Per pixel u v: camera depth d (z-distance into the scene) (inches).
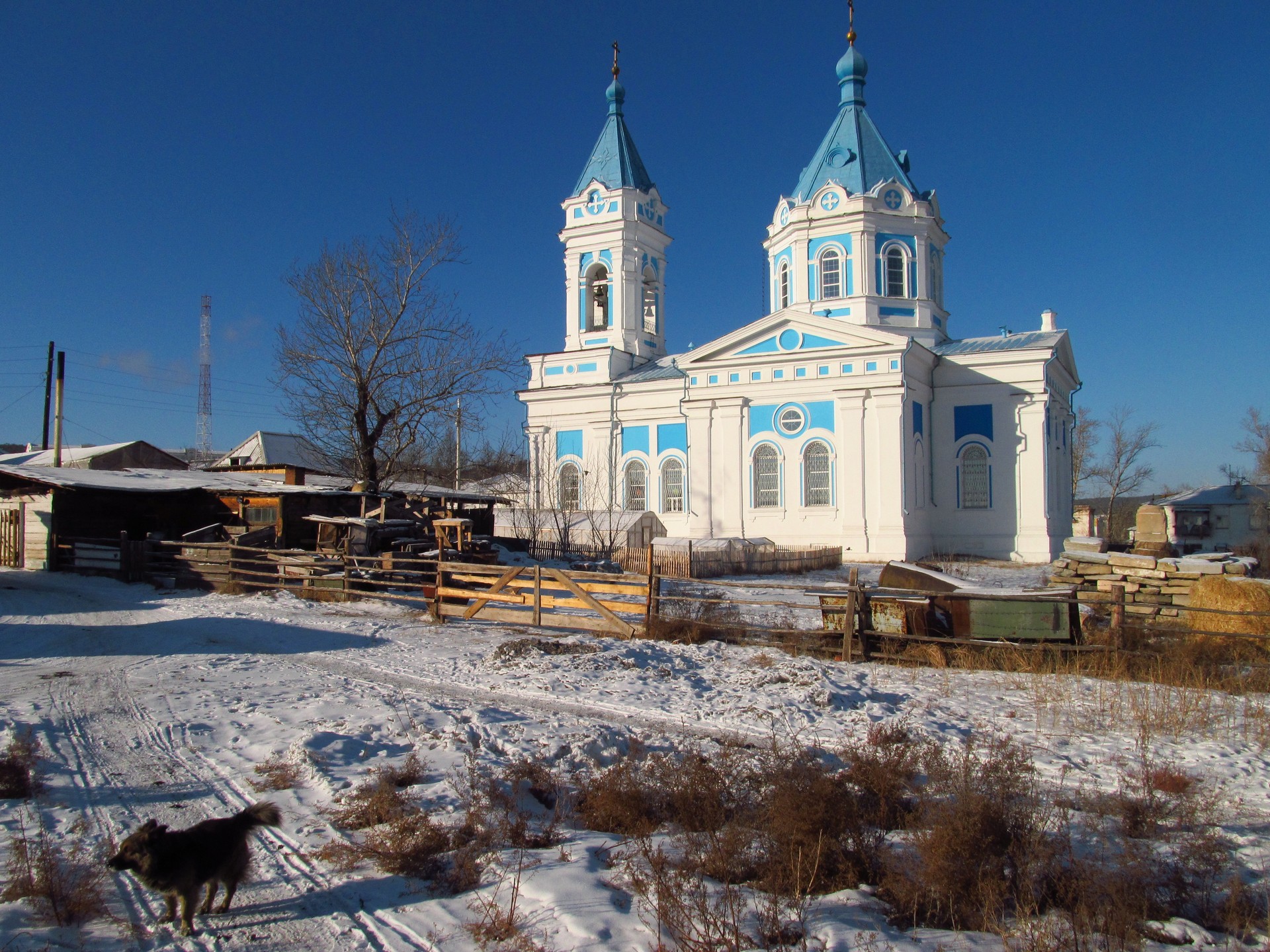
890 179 1619.1
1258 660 529.7
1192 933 215.2
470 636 661.3
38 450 2374.5
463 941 210.7
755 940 205.9
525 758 345.4
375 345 1266.0
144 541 1016.9
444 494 1440.7
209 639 650.2
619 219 1779.0
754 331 1563.7
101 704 441.1
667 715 430.0
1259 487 2576.3
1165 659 520.1
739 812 280.8
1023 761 302.8
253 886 241.8
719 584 1013.2
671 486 1690.5
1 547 1197.1
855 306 1598.2
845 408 1482.5
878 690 490.3
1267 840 275.9
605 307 1839.3
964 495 1555.1
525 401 1840.6
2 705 437.4
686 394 1628.9
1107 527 2819.9
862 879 251.0
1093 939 207.6
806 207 1637.6
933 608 593.6
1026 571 1337.4
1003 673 533.0
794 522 1526.8
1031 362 1507.1
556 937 207.6
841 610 588.7
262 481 1298.0
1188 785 321.1
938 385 1577.3
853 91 1711.4
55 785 318.7
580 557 1284.4
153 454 2273.6
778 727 410.6
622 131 1833.2
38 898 229.1
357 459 1325.0
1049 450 1555.1
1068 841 255.6
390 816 283.6
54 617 769.6
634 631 657.6
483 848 260.7
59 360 1785.2
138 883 245.1
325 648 613.0
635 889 234.8
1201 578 618.8
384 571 836.6
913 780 320.8
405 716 412.2
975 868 233.8
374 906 229.8
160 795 310.5
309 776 327.6
